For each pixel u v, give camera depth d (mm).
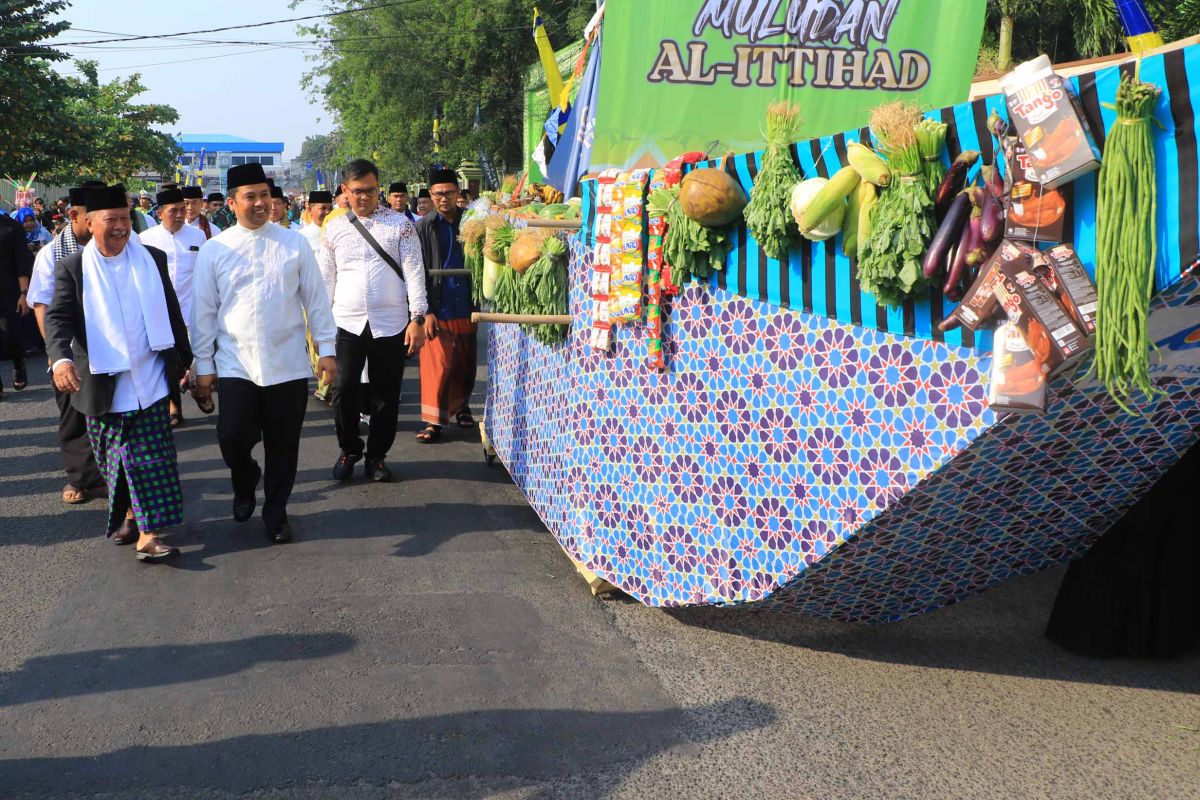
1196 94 2596
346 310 6816
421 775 3441
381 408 6988
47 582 5211
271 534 5809
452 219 8117
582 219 5035
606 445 4891
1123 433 3359
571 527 5289
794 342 3748
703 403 4227
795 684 4082
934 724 3760
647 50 4824
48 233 17188
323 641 4488
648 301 4422
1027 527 3850
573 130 6418
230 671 4199
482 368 11609
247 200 5586
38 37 33812
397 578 5273
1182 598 4215
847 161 3361
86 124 45781
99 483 6750
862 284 3303
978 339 3145
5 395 10445
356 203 6805
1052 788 3348
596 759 3537
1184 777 3404
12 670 4219
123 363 5293
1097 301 2752
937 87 4734
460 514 6375
